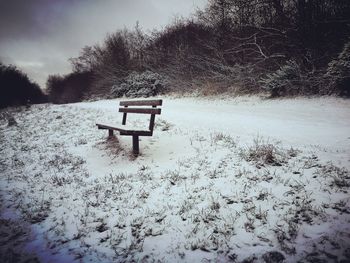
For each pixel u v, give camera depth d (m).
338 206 3.86
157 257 3.45
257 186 4.69
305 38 15.09
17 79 46.34
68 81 52.50
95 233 4.10
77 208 4.92
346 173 4.65
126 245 3.74
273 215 3.92
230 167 5.55
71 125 12.44
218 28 21.31
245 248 3.40
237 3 18.86
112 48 35.19
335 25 14.80
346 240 3.24
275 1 16.41
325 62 14.40
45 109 21.52
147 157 6.81
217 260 3.27
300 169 5.02
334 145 6.09
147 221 4.23
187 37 25.67
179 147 7.16
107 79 33.81
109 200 5.04
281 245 3.32
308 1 15.09
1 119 20.53
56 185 6.09
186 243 3.64
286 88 13.49
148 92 24.50
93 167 6.92
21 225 4.59
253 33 18.31
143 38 32.69
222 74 19.47
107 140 8.52
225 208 4.24
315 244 3.27
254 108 12.22
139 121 11.00
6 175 7.31
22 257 3.73
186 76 23.12
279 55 15.85
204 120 10.27
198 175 5.44
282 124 8.59
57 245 3.92
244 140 7.03
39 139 10.91
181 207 4.44
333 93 11.86
